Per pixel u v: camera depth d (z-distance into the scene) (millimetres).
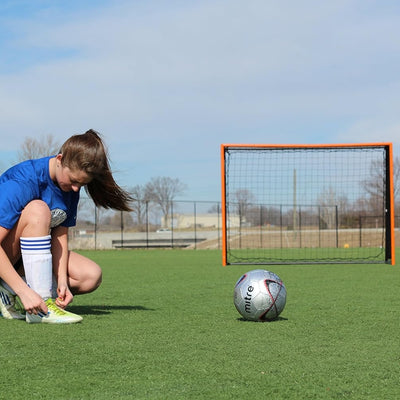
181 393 2420
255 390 2480
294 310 5281
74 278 4645
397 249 24391
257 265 13555
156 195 66500
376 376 2732
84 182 4098
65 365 2928
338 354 3230
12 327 4109
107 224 36062
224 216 13539
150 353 3230
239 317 4805
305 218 36781
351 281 8852
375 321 4555
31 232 4168
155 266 13508
